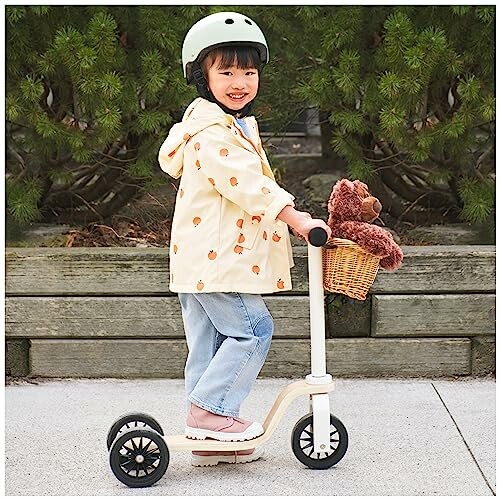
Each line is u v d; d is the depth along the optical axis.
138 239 3.90
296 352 3.52
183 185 2.76
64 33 3.50
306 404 3.29
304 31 3.76
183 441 2.72
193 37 2.75
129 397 3.36
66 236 3.88
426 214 4.14
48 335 3.52
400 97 3.60
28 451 2.91
